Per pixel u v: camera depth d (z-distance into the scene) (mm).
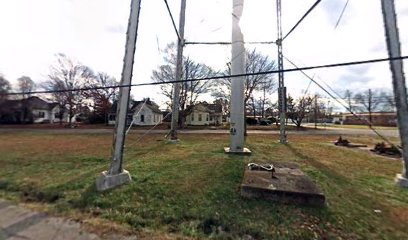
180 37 11172
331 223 3133
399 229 3025
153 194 4090
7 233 2992
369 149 10211
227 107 34188
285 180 4242
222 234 2980
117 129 4699
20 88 35781
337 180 4926
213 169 5516
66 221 3301
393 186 4594
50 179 5074
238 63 7934
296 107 33406
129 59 4816
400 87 4586
